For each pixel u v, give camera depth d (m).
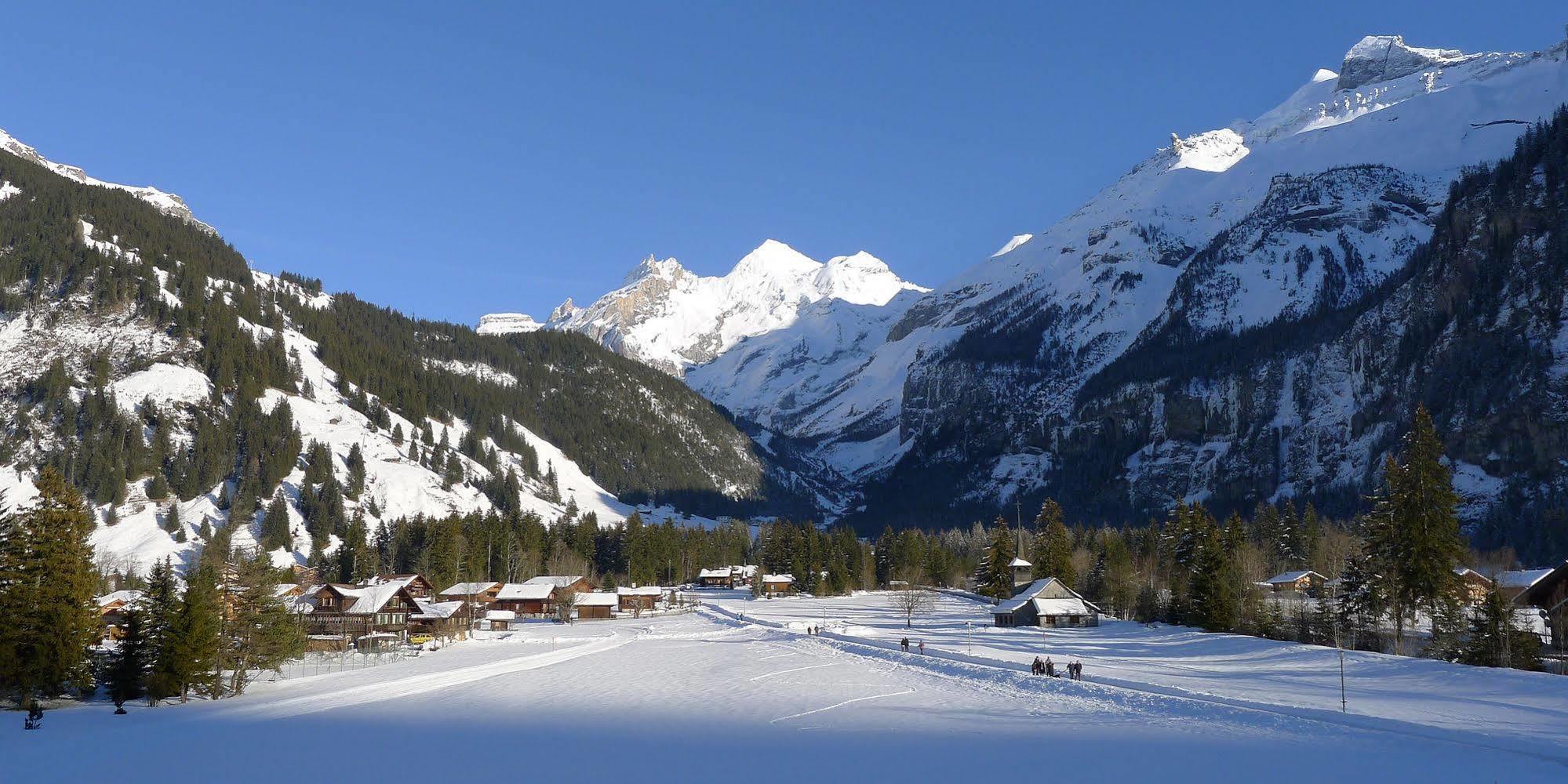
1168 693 76.44
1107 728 67.12
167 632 85.19
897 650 118.38
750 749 64.69
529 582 199.88
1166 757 57.69
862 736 67.75
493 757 63.09
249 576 94.88
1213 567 128.88
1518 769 51.06
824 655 118.62
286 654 101.75
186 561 197.62
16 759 62.94
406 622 144.50
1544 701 67.62
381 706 83.25
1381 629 114.25
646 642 143.25
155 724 74.94
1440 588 101.44
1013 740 64.62
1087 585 185.00
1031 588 161.25
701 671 105.25
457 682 98.88
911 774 56.91
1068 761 58.03
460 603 156.38
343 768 60.44
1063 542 187.38
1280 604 132.50
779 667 107.62
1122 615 162.12
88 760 62.84
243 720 76.56
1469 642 91.62
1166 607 144.88
